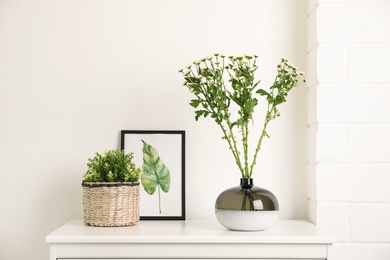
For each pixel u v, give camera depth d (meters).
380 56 2.17
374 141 2.15
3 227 2.30
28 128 2.32
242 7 2.36
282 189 2.33
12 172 2.31
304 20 2.36
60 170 2.32
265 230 1.99
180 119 2.33
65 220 2.32
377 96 2.16
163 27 2.35
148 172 2.30
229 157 2.33
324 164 2.16
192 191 2.32
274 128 2.34
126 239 1.83
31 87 2.33
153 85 2.34
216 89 2.03
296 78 2.03
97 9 2.34
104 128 2.33
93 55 2.34
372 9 2.17
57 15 2.34
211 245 1.85
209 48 2.35
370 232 2.14
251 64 2.34
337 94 2.16
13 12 2.33
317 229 2.01
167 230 1.98
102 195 2.04
